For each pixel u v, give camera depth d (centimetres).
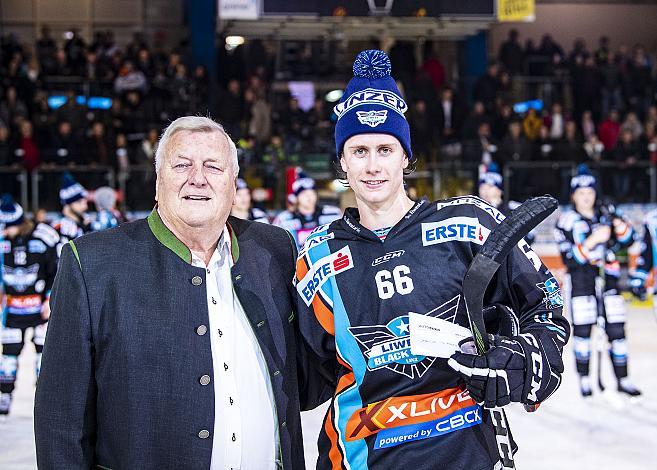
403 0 1602
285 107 1633
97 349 257
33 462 591
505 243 246
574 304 746
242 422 260
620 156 1475
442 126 1572
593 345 1009
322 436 276
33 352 1059
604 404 733
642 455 582
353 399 269
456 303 263
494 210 271
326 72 1744
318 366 285
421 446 260
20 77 1552
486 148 1468
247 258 275
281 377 269
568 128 1503
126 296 257
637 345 1006
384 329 264
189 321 259
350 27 1697
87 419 258
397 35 1789
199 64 1834
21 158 1380
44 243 736
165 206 261
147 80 1603
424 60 1778
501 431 259
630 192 1459
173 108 1555
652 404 730
